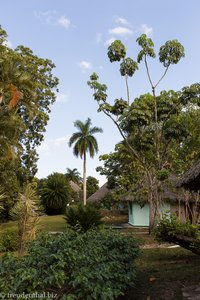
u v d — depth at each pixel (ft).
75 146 171.83
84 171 172.76
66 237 19.67
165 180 59.93
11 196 85.35
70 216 59.06
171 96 62.39
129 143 65.87
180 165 61.00
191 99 60.34
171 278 24.52
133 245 24.23
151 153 63.87
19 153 79.77
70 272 15.37
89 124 172.65
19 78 71.87
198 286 21.67
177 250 40.11
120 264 19.92
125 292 20.74
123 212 112.57
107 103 61.11
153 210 59.82
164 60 61.16
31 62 93.45
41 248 16.61
